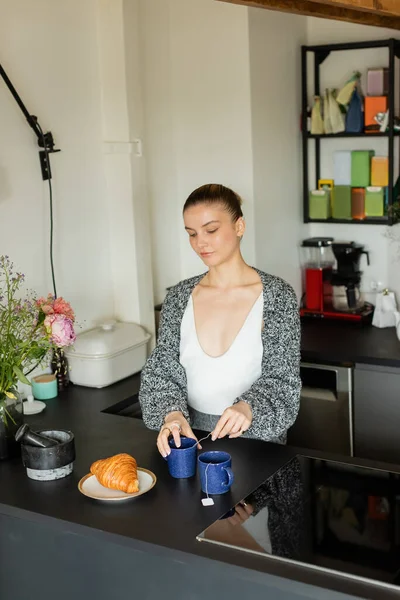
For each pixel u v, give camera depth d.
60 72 2.95
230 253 2.24
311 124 3.82
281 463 2.11
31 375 2.90
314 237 4.05
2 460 2.22
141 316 3.29
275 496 1.90
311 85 3.91
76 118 3.04
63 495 1.97
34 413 2.66
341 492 1.91
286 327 2.24
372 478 1.99
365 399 3.23
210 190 2.22
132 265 3.24
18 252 2.81
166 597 1.74
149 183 3.55
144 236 3.28
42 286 2.92
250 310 2.26
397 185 3.79
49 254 2.95
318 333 3.60
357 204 3.82
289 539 1.68
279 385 2.22
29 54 2.80
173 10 3.57
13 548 1.96
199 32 3.53
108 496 1.92
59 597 1.92
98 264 3.20
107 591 1.83
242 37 3.41
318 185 3.94
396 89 3.73
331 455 2.16
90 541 1.83
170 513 1.84
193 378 2.32
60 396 2.88
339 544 1.64
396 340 3.43
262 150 3.58
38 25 2.83
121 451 2.27
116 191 3.21
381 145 3.81
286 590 1.54
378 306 3.68
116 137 3.17
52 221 2.94
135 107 3.17
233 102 3.50
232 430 2.04
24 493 1.99
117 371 3.01
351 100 3.71
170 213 3.71
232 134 3.53
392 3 2.18
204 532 1.72
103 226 3.21
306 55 3.85
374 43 3.61
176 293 2.38
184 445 2.08
